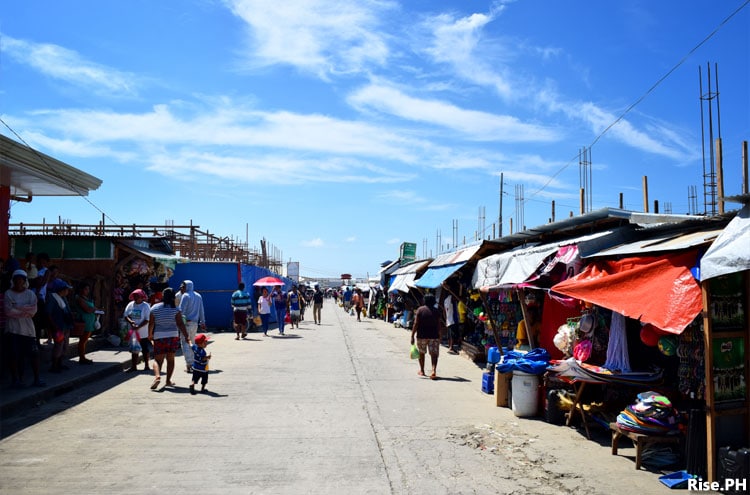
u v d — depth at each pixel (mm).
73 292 15406
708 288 5707
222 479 5789
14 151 10500
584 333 8406
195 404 9414
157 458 6457
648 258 6988
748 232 5195
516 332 12602
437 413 9000
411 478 5930
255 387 11062
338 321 34156
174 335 10977
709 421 5621
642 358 7910
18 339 9641
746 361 5867
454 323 17672
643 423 6277
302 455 6664
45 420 8203
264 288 26219
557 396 8320
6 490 5379
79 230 22594
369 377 12516
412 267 25172
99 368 12039
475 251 13820
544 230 11586
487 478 5949
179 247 26219
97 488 5469
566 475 6051
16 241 16609
